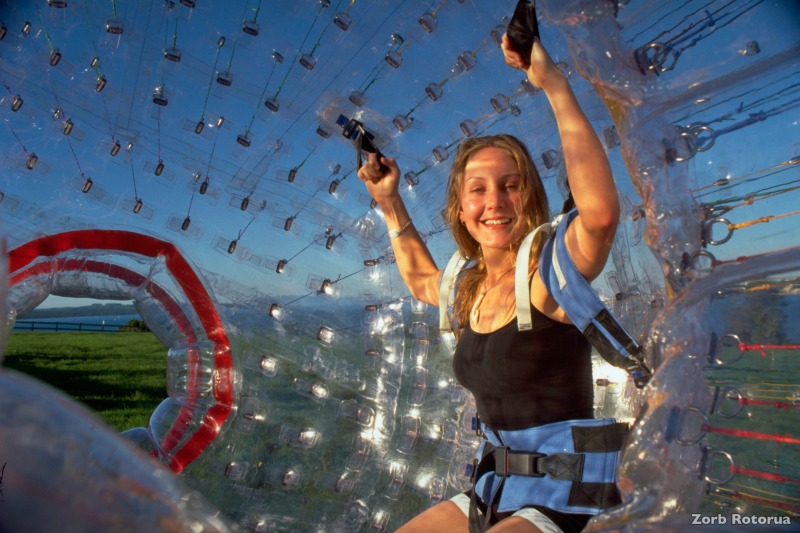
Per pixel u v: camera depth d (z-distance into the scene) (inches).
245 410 118.6
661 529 42.7
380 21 108.5
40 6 107.9
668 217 51.9
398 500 119.3
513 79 107.5
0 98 111.1
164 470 23.0
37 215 114.3
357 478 120.2
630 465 45.6
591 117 93.5
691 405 48.1
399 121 114.7
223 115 117.2
